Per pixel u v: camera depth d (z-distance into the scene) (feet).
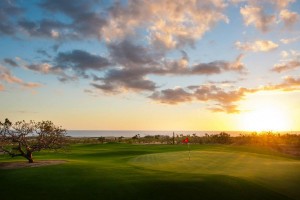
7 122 111.24
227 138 306.76
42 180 76.74
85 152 185.26
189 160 119.65
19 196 64.69
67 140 123.54
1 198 63.67
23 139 112.78
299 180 79.25
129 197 63.52
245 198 63.87
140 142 326.03
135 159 126.00
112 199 62.49
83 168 93.86
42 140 116.16
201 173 85.92
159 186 69.46
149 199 62.54
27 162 114.62
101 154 170.40
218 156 134.92
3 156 169.07
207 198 63.21
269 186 72.84
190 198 63.05
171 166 102.12
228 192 66.49
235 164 107.76
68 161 118.21
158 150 197.47
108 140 358.64
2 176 82.48
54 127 119.34
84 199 62.49
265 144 266.77
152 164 108.17
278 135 340.59
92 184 72.28
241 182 73.51
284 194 67.72
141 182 73.05
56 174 84.07
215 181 73.05
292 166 102.53
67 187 70.28
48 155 165.58
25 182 75.00
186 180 74.08
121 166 100.78
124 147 233.35
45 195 65.00
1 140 109.91
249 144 272.31
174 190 66.90
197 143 308.40
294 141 285.43
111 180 75.87
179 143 302.86
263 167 100.42
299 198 65.46
